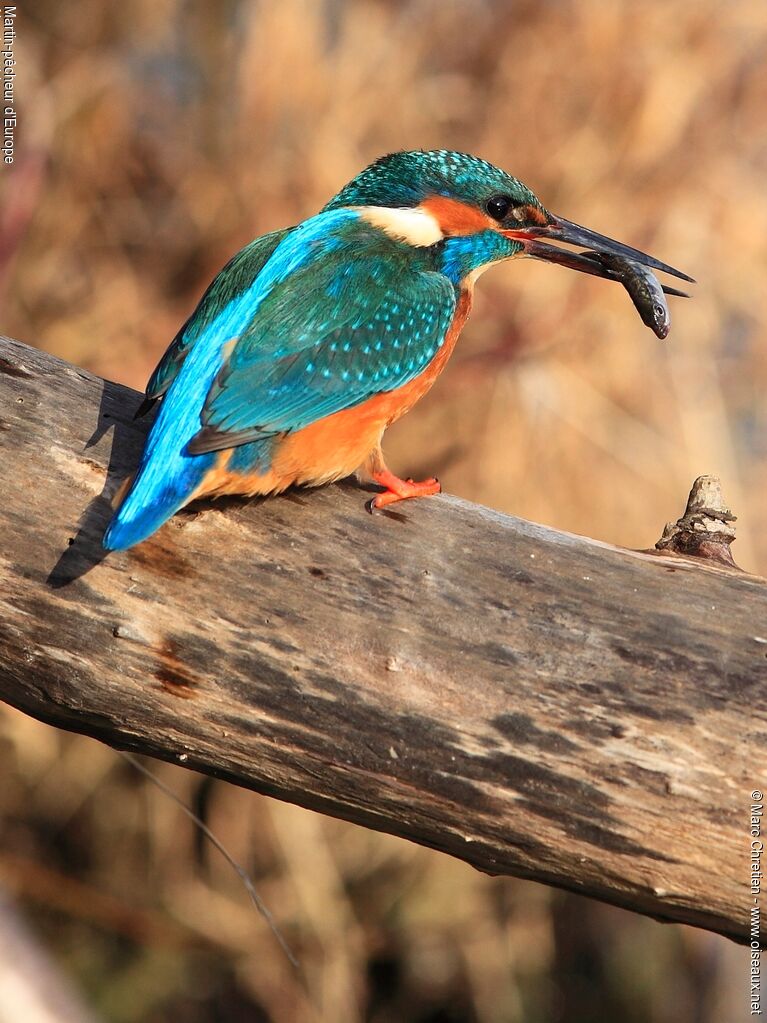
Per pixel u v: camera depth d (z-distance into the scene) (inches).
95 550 233.3
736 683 212.7
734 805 204.4
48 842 500.1
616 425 500.7
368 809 225.3
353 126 505.0
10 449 247.8
